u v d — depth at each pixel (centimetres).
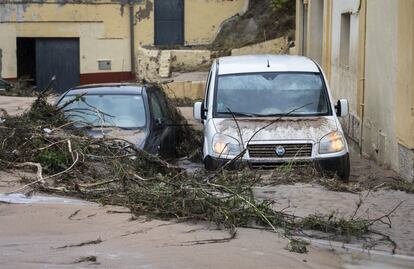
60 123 1343
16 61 3969
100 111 1395
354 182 1294
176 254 753
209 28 4088
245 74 1430
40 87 4025
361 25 1758
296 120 1320
